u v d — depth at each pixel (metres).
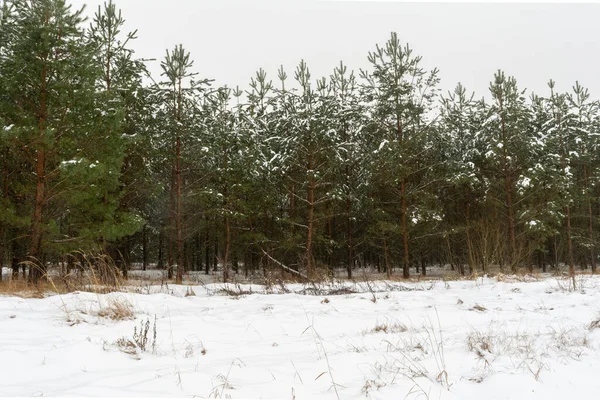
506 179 20.89
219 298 8.73
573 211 26.81
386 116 20.69
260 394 3.18
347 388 3.31
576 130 24.80
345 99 24.94
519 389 3.22
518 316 6.56
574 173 26.09
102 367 3.72
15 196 14.02
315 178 18.83
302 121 18.73
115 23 17.48
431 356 4.20
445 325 5.99
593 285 10.23
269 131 22.31
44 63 11.95
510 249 19.19
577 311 6.81
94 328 5.21
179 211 19.42
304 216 21.20
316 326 5.96
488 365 3.81
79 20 12.67
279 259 21.78
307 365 3.96
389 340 4.99
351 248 23.50
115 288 9.07
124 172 17.47
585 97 26.42
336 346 4.75
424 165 21.05
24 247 15.49
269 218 21.81
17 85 11.80
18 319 5.51
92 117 12.46
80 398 2.88
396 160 19.33
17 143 11.54
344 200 21.61
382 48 20.59
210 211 19.69
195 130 19.39
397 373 3.65
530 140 21.36
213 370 3.72
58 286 9.98
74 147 12.46
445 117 21.17
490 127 21.44
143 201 20.98
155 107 19.38
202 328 5.63
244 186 20.02
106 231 13.18
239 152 20.20
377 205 22.41
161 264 31.69
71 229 14.12
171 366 3.84
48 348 4.12
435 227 20.75
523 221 20.25
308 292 10.45
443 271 29.16
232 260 26.75
